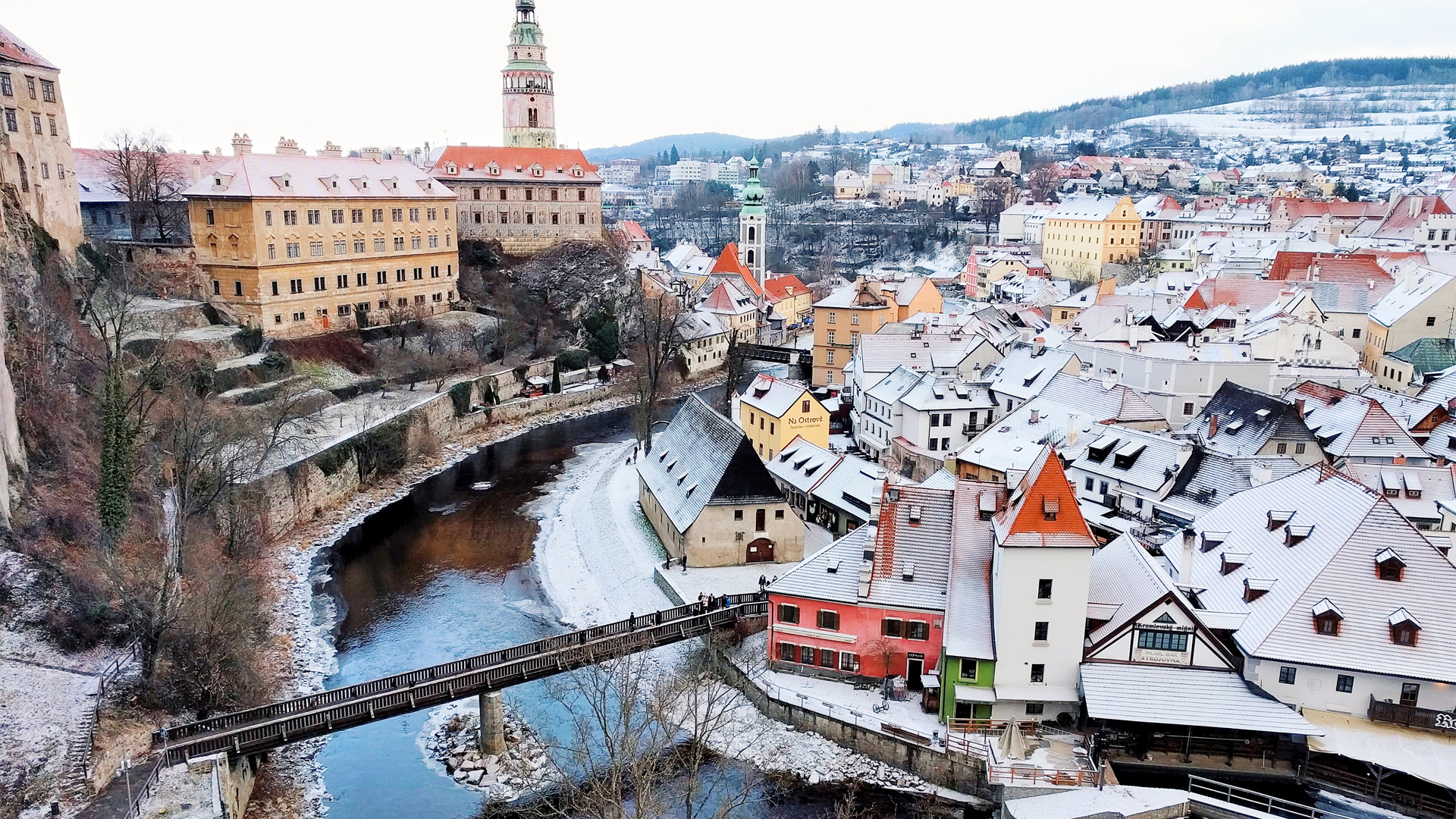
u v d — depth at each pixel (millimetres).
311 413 110000
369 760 60375
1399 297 122938
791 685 65375
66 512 67750
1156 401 102062
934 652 63750
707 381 174125
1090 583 61219
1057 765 53969
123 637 59656
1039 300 186625
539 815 49469
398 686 60031
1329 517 58969
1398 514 56219
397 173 152375
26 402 73312
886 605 63625
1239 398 89812
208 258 127875
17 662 55094
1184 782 53688
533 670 62062
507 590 84875
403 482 113125
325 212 135500
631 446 129625
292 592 82750
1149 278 194625
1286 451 82062
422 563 90562
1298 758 53094
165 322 118000
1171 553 66750
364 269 143125
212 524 80062
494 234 185500
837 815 51281
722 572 82125
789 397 104688
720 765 58938
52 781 47844
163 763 50688
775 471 101000
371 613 80125
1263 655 53562
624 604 81125
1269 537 61938
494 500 108250
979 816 53656
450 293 159875
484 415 135625
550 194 187000
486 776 58344
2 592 58281
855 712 61125
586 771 53625
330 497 102750
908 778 57594
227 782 51062
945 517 66688
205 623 60906
